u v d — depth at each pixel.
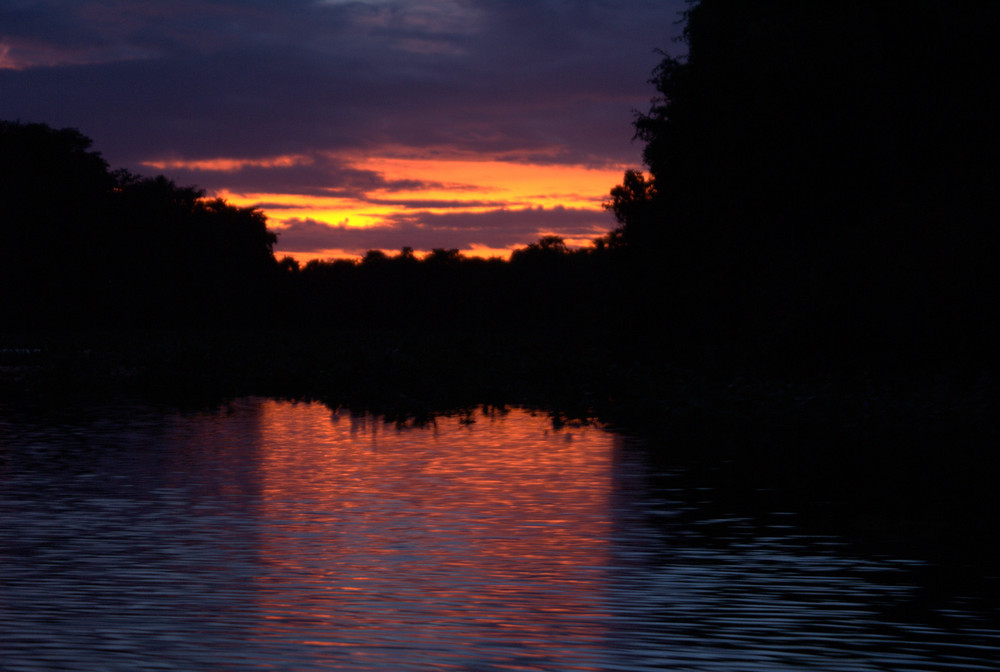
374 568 9.00
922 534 10.35
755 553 9.55
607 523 10.84
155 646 6.96
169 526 10.61
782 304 27.92
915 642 7.11
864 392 23.22
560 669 6.60
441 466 14.71
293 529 10.51
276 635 7.21
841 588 8.41
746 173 31.09
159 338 58.41
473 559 9.33
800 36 29.62
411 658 6.78
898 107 28.17
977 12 27.39
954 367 23.73
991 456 15.53
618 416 21.72
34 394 27.09
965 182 26.62
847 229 27.27
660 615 7.71
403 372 31.55
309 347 39.69
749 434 18.42
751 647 7.00
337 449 16.44
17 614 7.65
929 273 24.08
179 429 19.20
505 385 28.77
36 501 11.93
